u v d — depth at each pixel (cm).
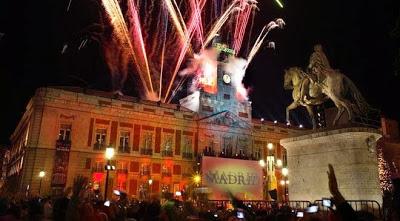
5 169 7675
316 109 1505
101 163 4816
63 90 4753
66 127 4725
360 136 1249
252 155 5700
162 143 5419
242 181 4847
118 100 5175
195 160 5603
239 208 757
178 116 5662
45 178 4369
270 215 797
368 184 1202
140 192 4991
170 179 5319
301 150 1444
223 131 5997
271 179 3184
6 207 1152
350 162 1248
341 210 396
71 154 4616
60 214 999
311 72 1473
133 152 5119
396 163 3803
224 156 5069
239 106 6400
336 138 1305
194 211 1005
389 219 547
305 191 1383
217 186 4619
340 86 1355
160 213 896
